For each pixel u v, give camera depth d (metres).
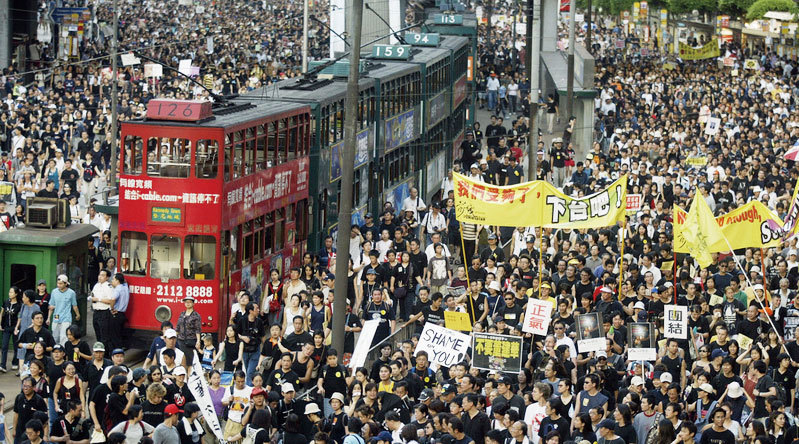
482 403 26.25
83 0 117.75
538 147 67.38
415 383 28.44
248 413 26.95
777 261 38.53
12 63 89.88
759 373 28.34
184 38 122.25
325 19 168.62
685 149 67.25
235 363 32.38
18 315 34.16
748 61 100.25
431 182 63.34
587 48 108.38
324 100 44.44
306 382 29.02
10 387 33.12
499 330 31.25
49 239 36.88
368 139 50.28
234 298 36.94
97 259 41.59
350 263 41.72
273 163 39.97
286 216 41.41
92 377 28.52
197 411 25.59
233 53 113.38
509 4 190.25
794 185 54.19
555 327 30.27
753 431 24.84
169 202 35.66
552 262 41.12
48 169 53.78
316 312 33.81
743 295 35.62
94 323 35.66
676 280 36.75
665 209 47.06
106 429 26.09
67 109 67.12
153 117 36.00
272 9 182.50
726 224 37.00
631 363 30.95
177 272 35.78
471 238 46.97
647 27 154.38
